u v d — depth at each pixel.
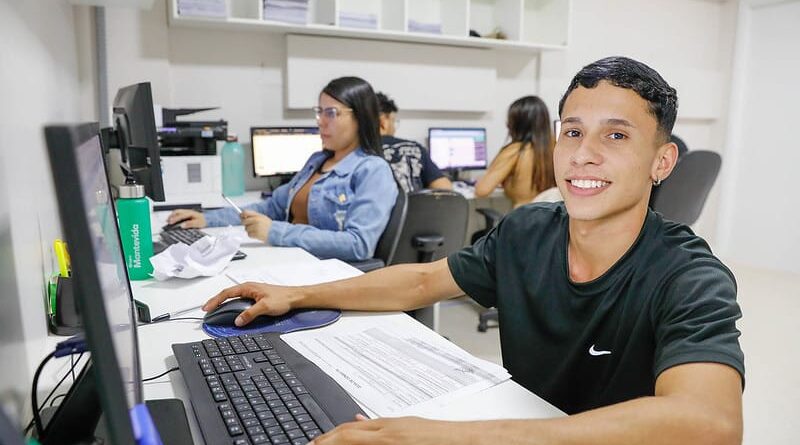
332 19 3.11
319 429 0.69
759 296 3.78
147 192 1.44
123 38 2.79
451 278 1.14
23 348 0.75
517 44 3.61
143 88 1.37
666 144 0.86
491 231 1.16
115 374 0.40
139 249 1.34
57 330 0.95
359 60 3.42
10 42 0.82
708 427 0.60
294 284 1.32
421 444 0.61
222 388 0.79
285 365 0.87
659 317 0.82
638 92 0.83
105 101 2.60
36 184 0.94
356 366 0.89
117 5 2.24
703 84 4.77
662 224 0.90
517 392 0.82
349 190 1.95
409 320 1.10
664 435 0.60
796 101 4.37
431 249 2.10
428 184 3.14
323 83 3.34
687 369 0.67
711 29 4.83
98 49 2.55
